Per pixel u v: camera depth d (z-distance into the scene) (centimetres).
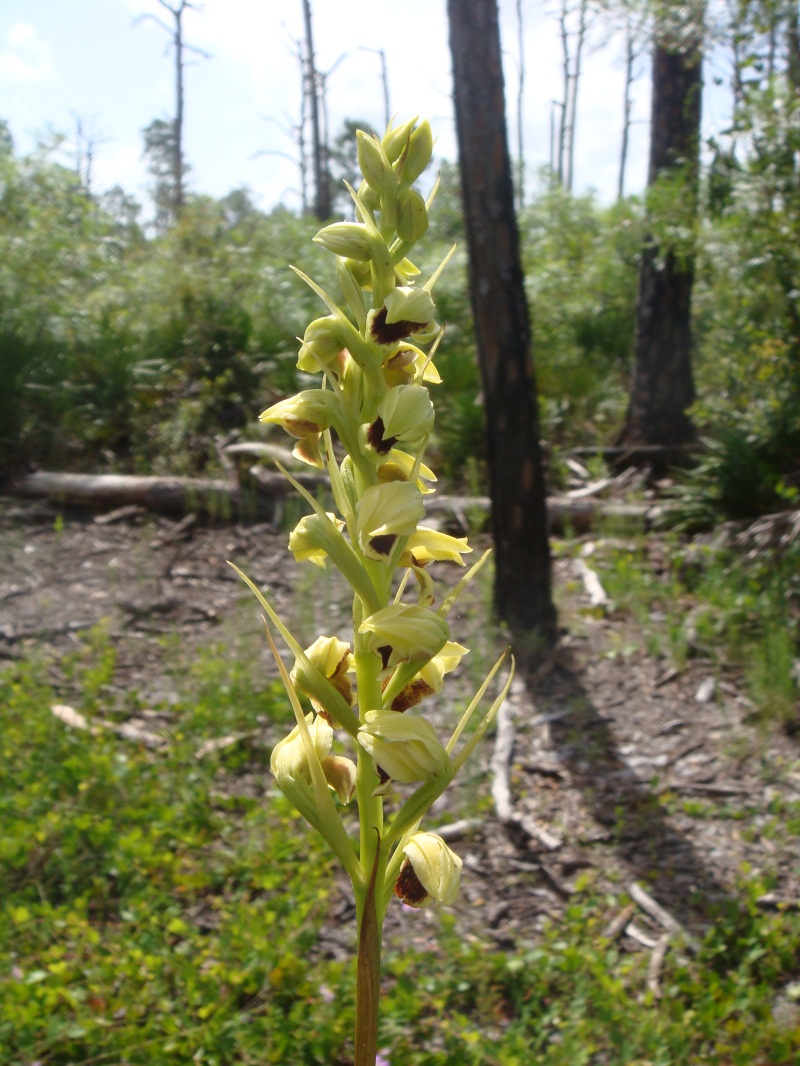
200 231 1180
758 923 359
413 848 158
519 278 602
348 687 169
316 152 2145
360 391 163
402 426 155
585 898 392
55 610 653
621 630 635
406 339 162
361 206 165
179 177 2209
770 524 687
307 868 396
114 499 822
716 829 432
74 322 1027
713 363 1061
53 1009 320
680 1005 324
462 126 584
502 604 627
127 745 486
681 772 477
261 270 1171
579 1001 326
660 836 427
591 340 1336
